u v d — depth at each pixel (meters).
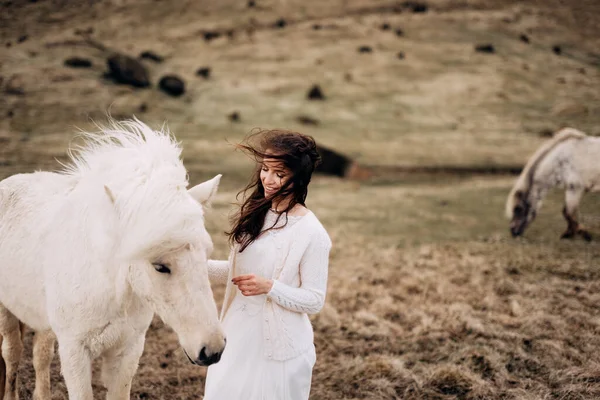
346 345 4.45
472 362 4.01
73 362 2.38
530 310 5.10
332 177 17.97
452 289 5.90
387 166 19.97
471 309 5.19
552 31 56.34
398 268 6.84
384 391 3.66
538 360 3.99
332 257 7.45
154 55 40.97
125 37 48.50
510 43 50.97
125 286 2.18
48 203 2.76
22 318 2.90
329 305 5.38
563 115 30.36
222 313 2.21
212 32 51.88
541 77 40.53
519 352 4.12
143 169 2.06
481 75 40.03
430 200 12.66
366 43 49.19
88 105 27.45
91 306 2.31
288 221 2.07
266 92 34.88
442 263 7.00
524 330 4.62
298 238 2.04
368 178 17.84
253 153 2.12
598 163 8.05
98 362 4.08
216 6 60.94
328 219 10.32
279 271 2.04
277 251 2.04
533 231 8.98
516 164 20.45
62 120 24.41
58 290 2.38
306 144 2.10
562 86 37.94
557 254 7.27
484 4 65.75
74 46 40.47
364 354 4.30
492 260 7.00
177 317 1.93
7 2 55.06
